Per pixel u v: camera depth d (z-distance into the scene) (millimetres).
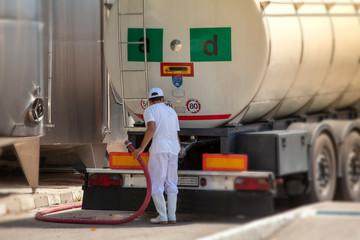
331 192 29172
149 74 28375
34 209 32875
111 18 29188
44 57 37281
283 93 28828
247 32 26891
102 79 39750
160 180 27641
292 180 27391
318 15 29609
